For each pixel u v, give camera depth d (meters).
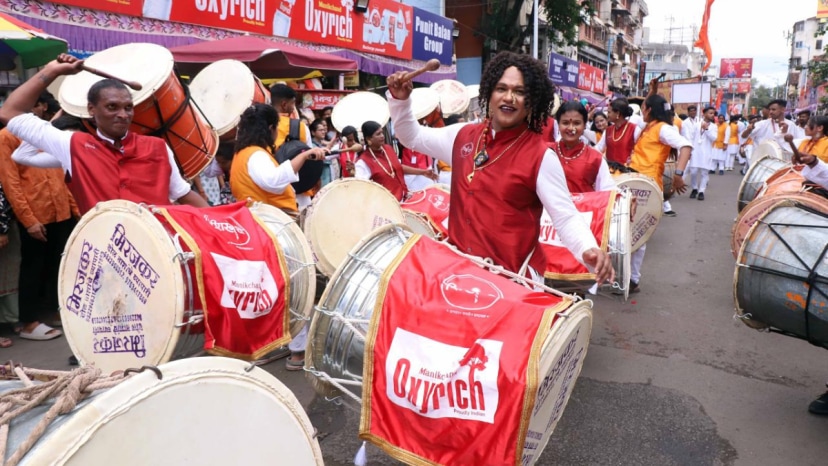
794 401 4.01
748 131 14.51
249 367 1.63
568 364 2.34
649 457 3.34
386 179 5.91
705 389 4.18
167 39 7.64
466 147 2.81
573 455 3.35
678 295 6.32
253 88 5.27
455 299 2.28
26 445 1.29
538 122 2.71
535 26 21.84
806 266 3.41
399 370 2.23
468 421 2.10
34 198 4.90
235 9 8.68
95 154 3.14
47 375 1.78
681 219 10.51
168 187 3.41
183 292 2.58
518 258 2.73
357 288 2.51
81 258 2.80
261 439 1.64
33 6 6.01
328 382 2.64
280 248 3.17
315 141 8.21
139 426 1.37
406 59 14.20
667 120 6.61
